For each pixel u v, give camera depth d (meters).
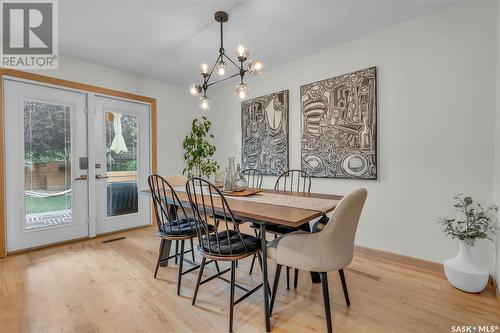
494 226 1.88
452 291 1.86
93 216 3.19
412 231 2.29
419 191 2.25
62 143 2.97
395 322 1.54
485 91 1.93
